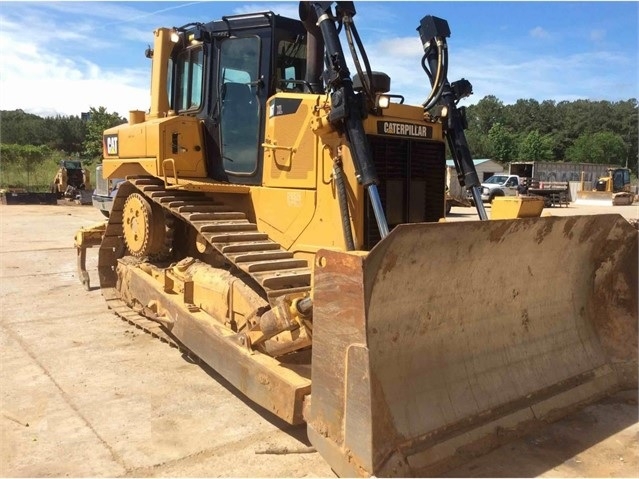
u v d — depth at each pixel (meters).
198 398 4.30
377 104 3.90
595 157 78.38
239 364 3.90
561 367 4.09
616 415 3.96
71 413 4.02
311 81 4.47
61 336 5.75
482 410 3.48
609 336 4.52
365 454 2.79
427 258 3.13
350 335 2.89
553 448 3.54
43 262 9.71
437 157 4.61
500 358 3.77
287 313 3.52
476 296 3.63
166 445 3.60
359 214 3.95
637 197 35.75
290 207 4.39
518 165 42.25
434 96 4.53
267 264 4.06
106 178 6.44
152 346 5.47
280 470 3.33
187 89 5.49
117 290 6.38
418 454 3.04
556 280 4.19
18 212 19.28
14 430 3.77
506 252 3.62
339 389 2.96
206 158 5.26
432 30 4.68
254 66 4.71
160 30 5.53
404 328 3.23
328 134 4.05
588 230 4.06
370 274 2.85
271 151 4.54
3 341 5.57
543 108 98.44
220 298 4.49
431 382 3.35
